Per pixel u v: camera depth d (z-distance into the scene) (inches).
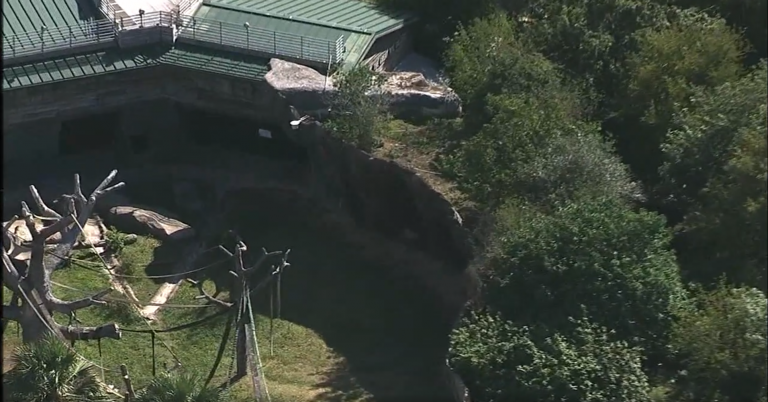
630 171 1845.5
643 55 1948.8
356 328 1705.2
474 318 1501.0
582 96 1932.8
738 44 2004.2
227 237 1894.7
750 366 1381.6
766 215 1555.1
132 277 1798.7
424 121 1964.8
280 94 1919.3
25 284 1503.4
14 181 1999.3
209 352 1652.3
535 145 1752.0
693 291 1540.4
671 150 1732.3
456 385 1460.4
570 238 1485.0
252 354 1553.9
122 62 1974.7
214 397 1409.9
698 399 1387.8
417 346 1664.6
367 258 1852.9
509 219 1614.2
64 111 1978.3
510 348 1413.6
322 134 1893.5
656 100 1903.3
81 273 1800.0
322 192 1985.7
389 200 1847.9
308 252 1871.3
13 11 1978.3
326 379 1600.6
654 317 1457.9
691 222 1651.1
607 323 1453.0
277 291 1663.4
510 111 1779.0
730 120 1696.6
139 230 1911.9
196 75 2004.2
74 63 1955.0
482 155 1752.0
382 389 1571.1
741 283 1540.4
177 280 1802.4
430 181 1786.4
